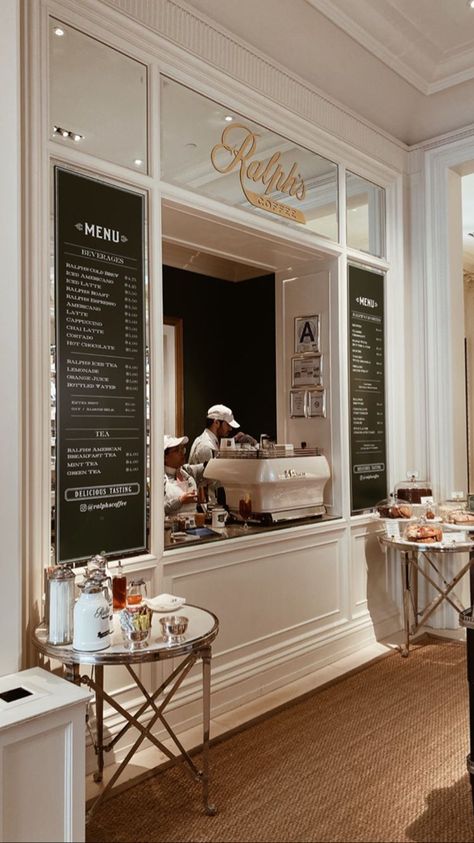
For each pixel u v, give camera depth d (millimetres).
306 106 3904
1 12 2383
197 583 3252
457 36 3816
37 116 2559
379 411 4527
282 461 3877
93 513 2746
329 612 4094
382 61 3885
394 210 4684
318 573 4023
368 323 4461
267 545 3648
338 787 2590
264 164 3660
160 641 2258
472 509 4406
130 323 2920
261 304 5871
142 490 2943
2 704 2025
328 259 4254
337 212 4203
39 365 2557
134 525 2910
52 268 2631
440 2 3498
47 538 2572
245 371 5969
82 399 2725
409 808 2439
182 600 2684
